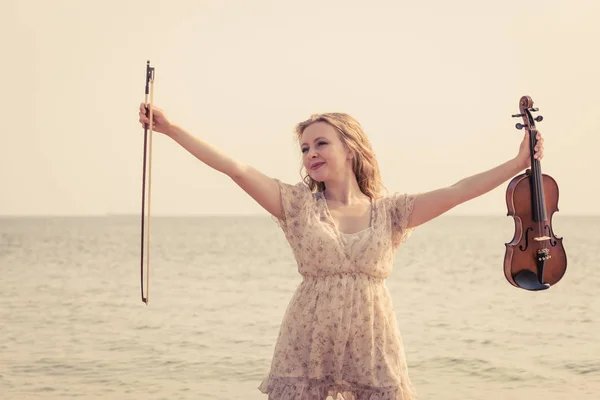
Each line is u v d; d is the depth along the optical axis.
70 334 12.64
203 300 18.62
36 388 8.62
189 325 13.89
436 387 8.73
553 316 15.25
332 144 3.87
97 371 9.57
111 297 19.22
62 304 17.50
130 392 8.48
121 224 153.25
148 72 3.57
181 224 153.00
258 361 10.29
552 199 4.18
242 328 13.52
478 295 19.72
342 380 3.68
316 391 3.68
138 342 11.84
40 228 115.75
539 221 4.07
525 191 4.07
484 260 35.88
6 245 52.44
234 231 98.12
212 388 8.71
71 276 26.19
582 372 9.48
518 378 9.17
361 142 3.94
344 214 3.88
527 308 16.69
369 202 3.94
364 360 3.69
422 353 10.91
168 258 38.09
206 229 109.56
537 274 4.07
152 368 9.77
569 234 72.69
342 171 3.91
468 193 3.84
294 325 3.74
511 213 4.05
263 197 3.78
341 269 3.71
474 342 11.92
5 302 17.92
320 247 3.72
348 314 3.68
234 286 22.81
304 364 3.70
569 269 28.36
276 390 3.70
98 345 11.50
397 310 16.50
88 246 51.25
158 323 14.16
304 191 3.85
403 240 3.95
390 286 22.59
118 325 13.84
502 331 13.17
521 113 3.95
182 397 8.27
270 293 20.58
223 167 3.67
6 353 10.73
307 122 3.96
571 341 11.98
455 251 44.75
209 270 29.73
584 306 16.91
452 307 17.05
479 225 133.62
